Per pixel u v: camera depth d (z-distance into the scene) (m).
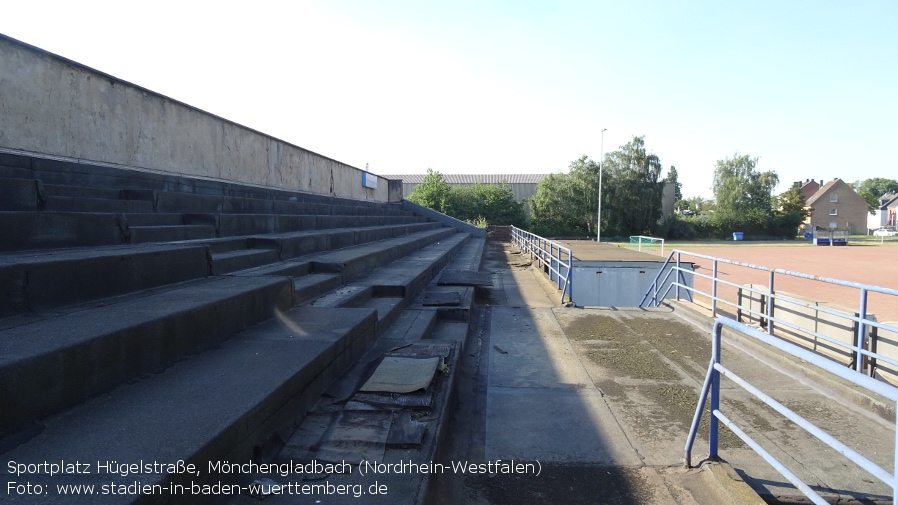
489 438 4.33
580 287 14.02
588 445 4.21
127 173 8.63
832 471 3.76
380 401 3.81
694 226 64.94
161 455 2.23
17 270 3.33
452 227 33.78
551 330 8.21
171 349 3.50
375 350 5.22
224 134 12.72
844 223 87.38
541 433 4.43
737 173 68.62
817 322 7.43
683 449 4.13
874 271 26.34
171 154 10.62
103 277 4.02
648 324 8.60
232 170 13.16
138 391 2.97
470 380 5.74
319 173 19.59
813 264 30.09
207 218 7.69
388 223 21.09
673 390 5.46
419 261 12.15
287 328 4.59
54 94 7.65
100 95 8.60
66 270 3.69
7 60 6.87
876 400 4.87
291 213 12.98
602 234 59.25
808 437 4.33
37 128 7.36
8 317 3.27
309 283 6.43
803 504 3.44
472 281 10.76
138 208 7.23
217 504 2.46
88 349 2.81
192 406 2.77
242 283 4.96
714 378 3.72
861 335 5.64
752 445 3.23
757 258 34.25
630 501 3.41
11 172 6.35
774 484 3.60
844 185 87.19
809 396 5.26
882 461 3.90
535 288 13.16
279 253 7.70
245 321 4.49
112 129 8.91
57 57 7.69
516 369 6.21
